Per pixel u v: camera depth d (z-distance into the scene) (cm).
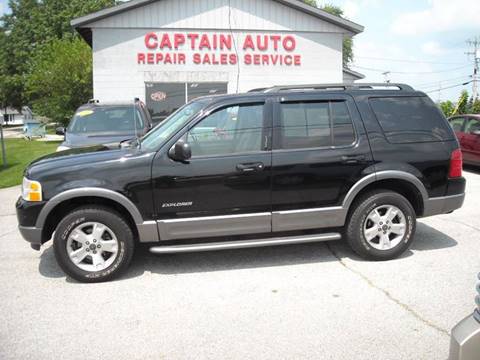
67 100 2094
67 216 450
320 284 444
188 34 1493
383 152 494
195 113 472
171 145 460
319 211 485
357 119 496
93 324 372
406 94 518
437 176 507
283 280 456
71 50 2134
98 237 457
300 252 539
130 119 906
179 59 1497
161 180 454
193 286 446
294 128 483
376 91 512
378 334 348
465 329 235
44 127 2803
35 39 4112
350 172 486
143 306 404
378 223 499
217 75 1524
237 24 1515
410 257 516
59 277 477
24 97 4584
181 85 1509
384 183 511
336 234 493
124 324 371
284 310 391
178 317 382
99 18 1437
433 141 509
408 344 334
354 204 500
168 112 1508
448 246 554
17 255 554
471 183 1007
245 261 512
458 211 739
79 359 323
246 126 476
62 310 399
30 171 461
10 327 370
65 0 3962
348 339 342
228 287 442
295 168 475
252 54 1534
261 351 328
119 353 329
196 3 1485
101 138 829
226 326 365
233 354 324
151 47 1477
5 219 745
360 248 499
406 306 394
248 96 482
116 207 473
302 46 1559
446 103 2883
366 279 454
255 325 366
